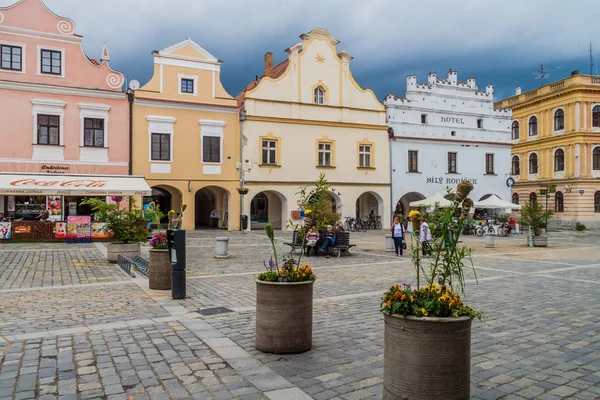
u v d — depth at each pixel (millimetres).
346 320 7758
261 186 32781
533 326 7516
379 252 19844
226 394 4715
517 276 13047
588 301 9516
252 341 6500
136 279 11797
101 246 20297
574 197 43031
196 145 31125
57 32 27375
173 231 9406
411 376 3996
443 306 4098
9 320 7578
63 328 7094
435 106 38781
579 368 5602
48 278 11969
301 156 34156
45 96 27062
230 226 31984
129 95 29109
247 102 32562
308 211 7141
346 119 35719
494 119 41062
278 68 37625
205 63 31375
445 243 4500
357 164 36031
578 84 42781
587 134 42781
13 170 26375
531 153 48906
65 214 27562
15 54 26500
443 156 39062
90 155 28172
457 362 3988
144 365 5523
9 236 21391
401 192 37438
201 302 9117
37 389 4797
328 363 5641
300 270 6207
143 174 29625
